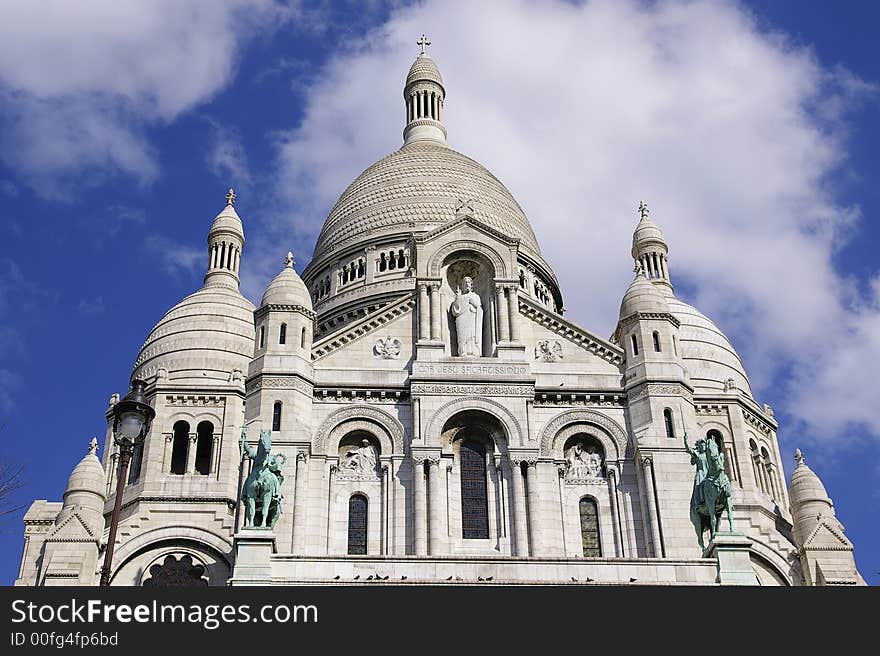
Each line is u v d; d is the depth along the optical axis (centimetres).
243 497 5300
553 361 6275
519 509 5734
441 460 5878
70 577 6444
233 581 4841
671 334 6288
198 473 7406
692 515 5372
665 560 5094
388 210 9375
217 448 7419
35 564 7756
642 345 6228
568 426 6072
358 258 9025
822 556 6662
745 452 7462
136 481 7319
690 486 5812
